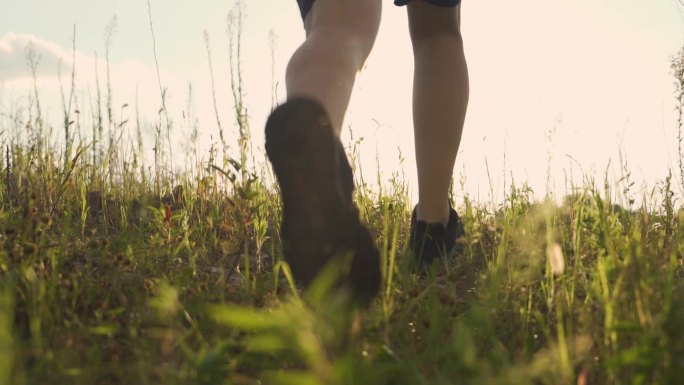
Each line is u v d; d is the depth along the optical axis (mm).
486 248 3586
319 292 1594
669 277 1920
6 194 3662
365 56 2359
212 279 2674
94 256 2723
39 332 1860
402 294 2322
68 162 3797
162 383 1635
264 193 3418
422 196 3061
